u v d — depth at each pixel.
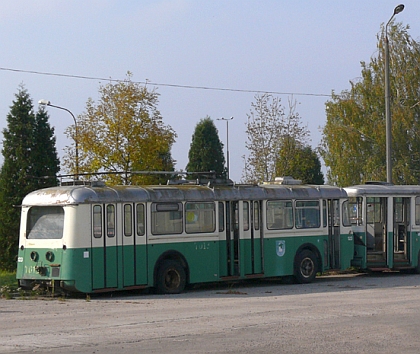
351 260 26.70
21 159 32.72
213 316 15.55
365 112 50.09
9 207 32.53
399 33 49.94
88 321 14.84
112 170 34.69
